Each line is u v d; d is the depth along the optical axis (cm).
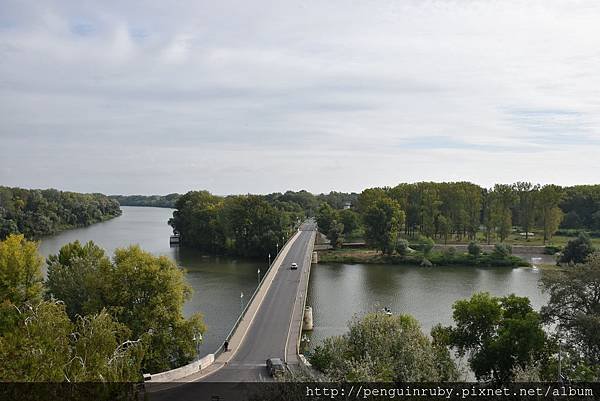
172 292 5494
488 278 10881
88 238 17562
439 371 3119
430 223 15838
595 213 16675
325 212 18350
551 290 4741
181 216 17038
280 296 7894
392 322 3525
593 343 4222
